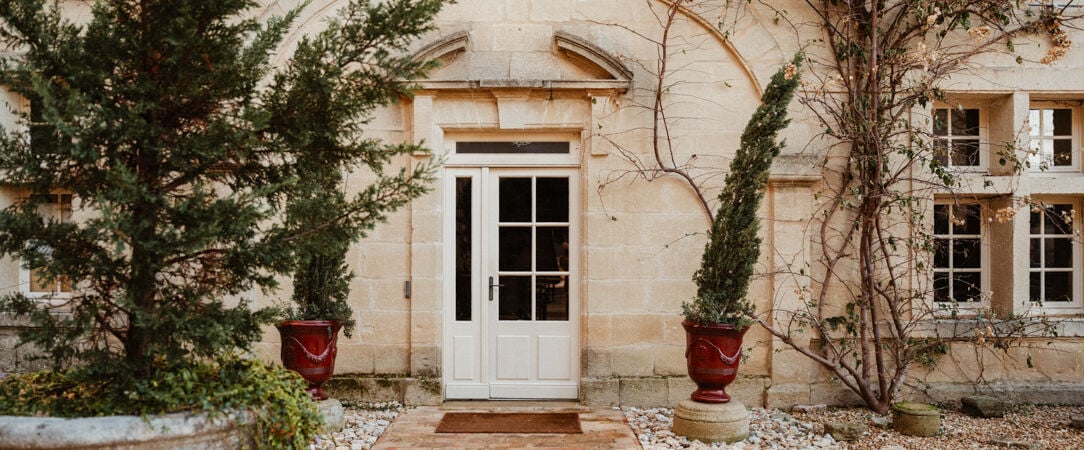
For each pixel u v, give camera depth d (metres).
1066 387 6.08
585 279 6.07
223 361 3.54
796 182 6.04
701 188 6.09
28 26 3.14
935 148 6.14
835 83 6.07
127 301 3.00
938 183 5.87
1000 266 6.29
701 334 5.06
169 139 3.23
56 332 3.21
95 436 2.89
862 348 5.81
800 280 6.05
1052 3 5.96
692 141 6.11
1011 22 6.13
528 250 6.23
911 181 6.10
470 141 6.21
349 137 3.60
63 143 3.04
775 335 5.66
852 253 6.13
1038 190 6.14
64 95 3.08
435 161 6.00
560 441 4.96
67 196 6.04
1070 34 6.17
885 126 5.72
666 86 6.12
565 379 6.20
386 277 6.07
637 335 6.07
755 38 6.12
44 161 3.25
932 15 5.39
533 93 6.07
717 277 5.07
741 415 5.09
